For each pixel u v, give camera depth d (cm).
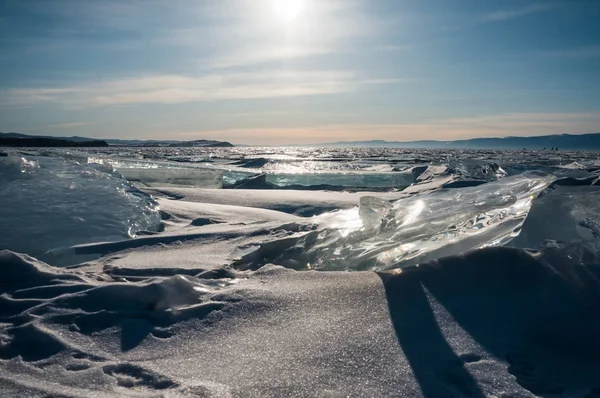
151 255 490
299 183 1762
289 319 301
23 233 520
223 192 1058
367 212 596
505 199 534
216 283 381
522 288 312
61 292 352
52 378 236
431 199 615
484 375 232
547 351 257
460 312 295
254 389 223
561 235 392
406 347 259
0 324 298
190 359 257
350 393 219
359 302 318
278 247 495
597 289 295
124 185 747
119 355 264
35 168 732
